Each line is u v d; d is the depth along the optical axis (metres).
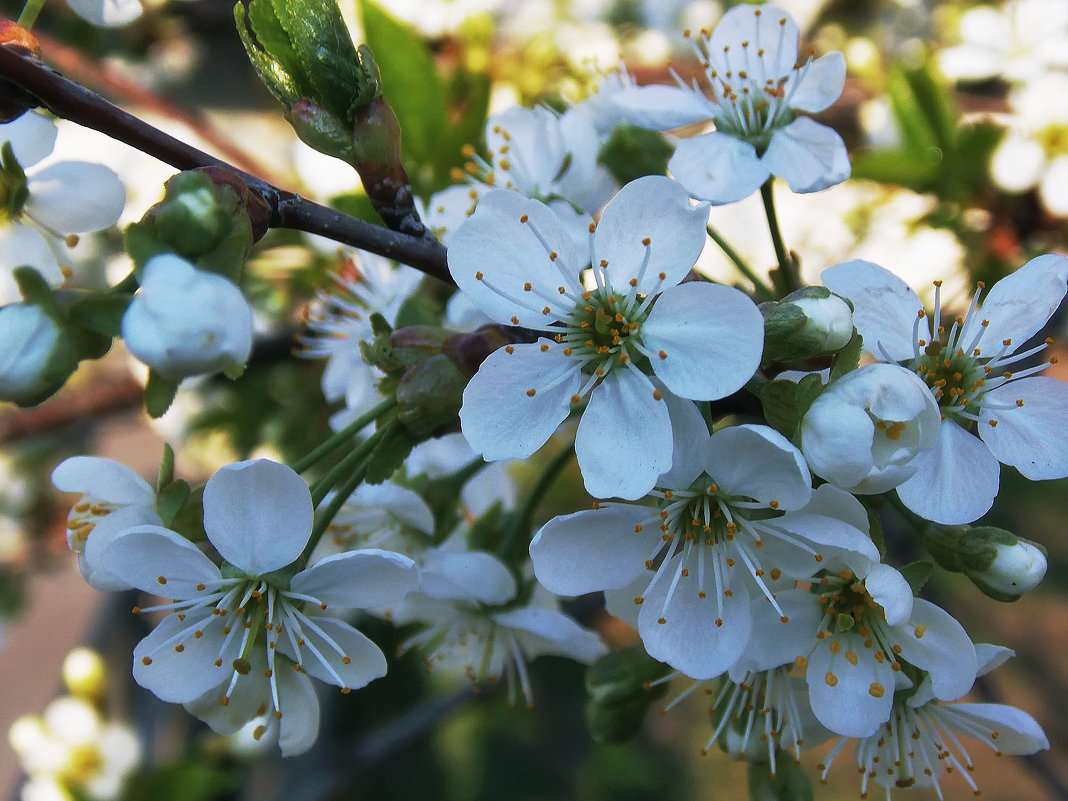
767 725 0.14
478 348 0.14
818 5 0.30
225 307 0.12
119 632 0.28
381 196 0.14
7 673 0.42
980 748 0.40
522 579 0.16
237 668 0.13
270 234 0.21
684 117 0.16
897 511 0.14
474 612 0.16
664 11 0.30
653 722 0.39
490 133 0.17
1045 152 0.21
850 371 0.13
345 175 0.22
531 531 0.16
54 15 0.27
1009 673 0.40
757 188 0.15
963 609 0.41
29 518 0.30
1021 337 0.14
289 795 0.26
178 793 0.23
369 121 0.14
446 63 0.25
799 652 0.14
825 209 0.26
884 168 0.21
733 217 0.27
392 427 0.14
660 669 0.15
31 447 0.29
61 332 0.12
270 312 0.23
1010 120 0.21
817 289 0.13
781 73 0.16
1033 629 0.41
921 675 0.14
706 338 0.13
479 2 0.26
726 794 0.36
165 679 0.14
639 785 0.35
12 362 0.12
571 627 0.15
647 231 0.14
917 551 0.22
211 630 0.14
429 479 0.16
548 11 0.29
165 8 0.29
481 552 0.16
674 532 0.14
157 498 0.14
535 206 0.14
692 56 0.28
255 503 0.13
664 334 0.13
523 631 0.16
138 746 0.26
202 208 0.12
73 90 0.13
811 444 0.13
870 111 0.24
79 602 0.45
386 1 0.25
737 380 0.13
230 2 0.29
